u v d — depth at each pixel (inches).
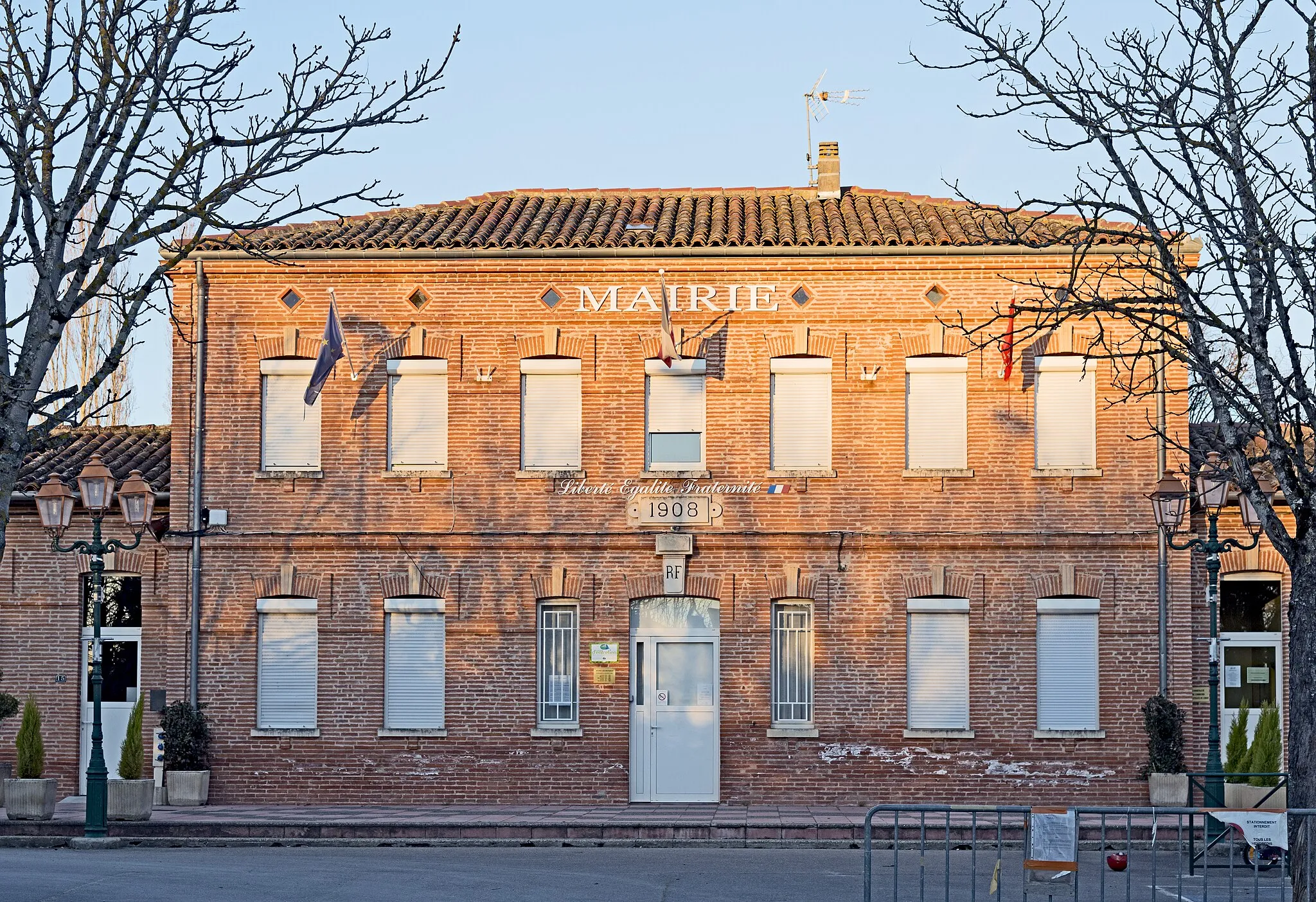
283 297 1043.9
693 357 1029.2
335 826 903.1
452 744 1016.9
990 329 1015.0
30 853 825.5
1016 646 1006.4
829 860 814.5
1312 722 572.4
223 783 1019.3
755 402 1023.6
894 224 1073.5
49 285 539.5
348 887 673.0
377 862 781.9
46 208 546.3
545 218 1117.1
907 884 714.2
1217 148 597.9
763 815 944.3
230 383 1042.1
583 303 1031.6
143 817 920.9
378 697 1019.9
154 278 561.3
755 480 1019.9
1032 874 513.7
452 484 1029.2
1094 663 1007.6
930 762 1003.3
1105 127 607.8
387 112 575.2
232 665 1026.7
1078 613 1009.5
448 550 1026.7
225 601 1031.0
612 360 1029.8
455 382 1032.8
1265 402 588.7
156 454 1134.4
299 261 1032.8
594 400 1028.5
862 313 1023.0
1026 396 1016.2
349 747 1018.7
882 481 1018.1
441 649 1026.7
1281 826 519.8
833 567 1016.2
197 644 1028.5
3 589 1069.1
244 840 891.4
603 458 1026.1
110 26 562.3
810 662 1021.2
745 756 1009.5
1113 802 994.7
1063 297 677.9
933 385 1027.3
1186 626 1002.7
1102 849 524.1
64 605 1067.3
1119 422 1012.5
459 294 1036.5
